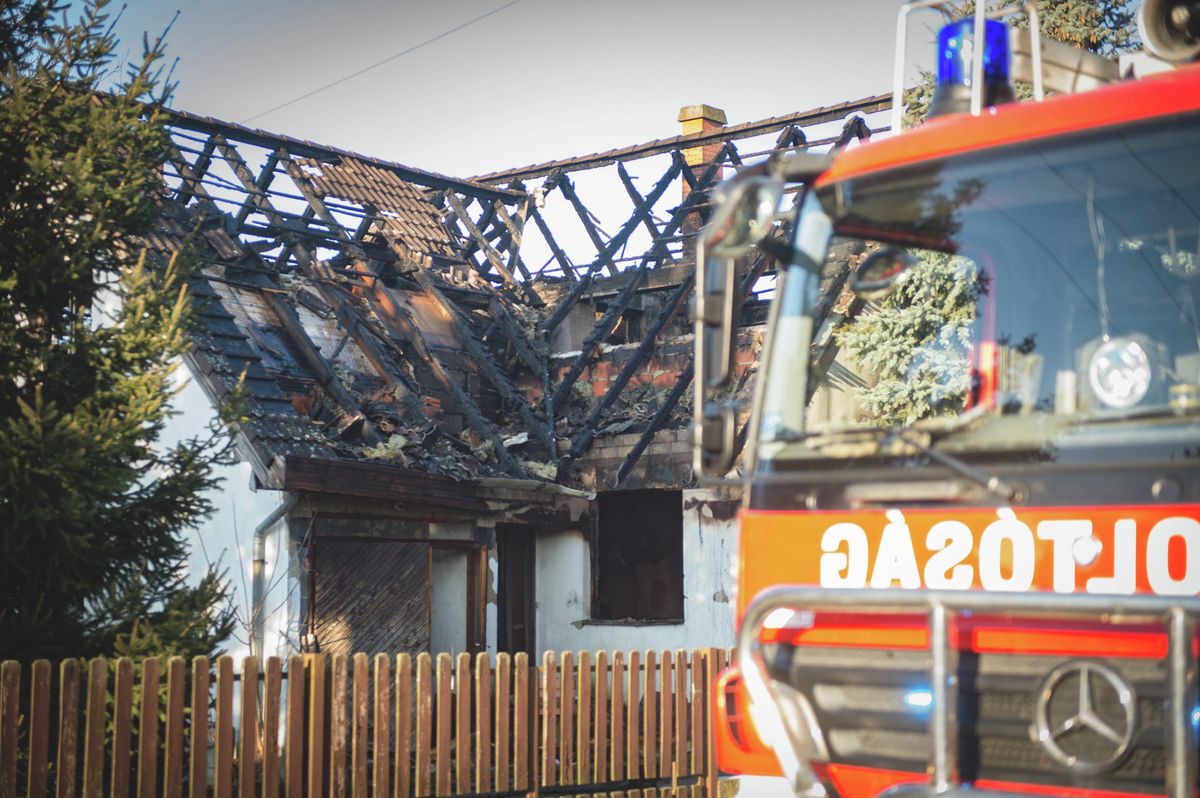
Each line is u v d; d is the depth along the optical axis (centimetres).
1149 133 588
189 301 1217
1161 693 492
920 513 580
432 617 1905
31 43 1208
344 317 2092
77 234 1185
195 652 1123
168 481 1179
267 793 998
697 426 639
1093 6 1584
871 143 660
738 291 648
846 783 570
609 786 1163
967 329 746
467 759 1083
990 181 623
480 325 2403
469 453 2025
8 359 1123
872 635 569
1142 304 570
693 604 1984
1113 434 547
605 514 2173
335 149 2369
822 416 647
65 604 1140
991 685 529
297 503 1600
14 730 899
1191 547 517
